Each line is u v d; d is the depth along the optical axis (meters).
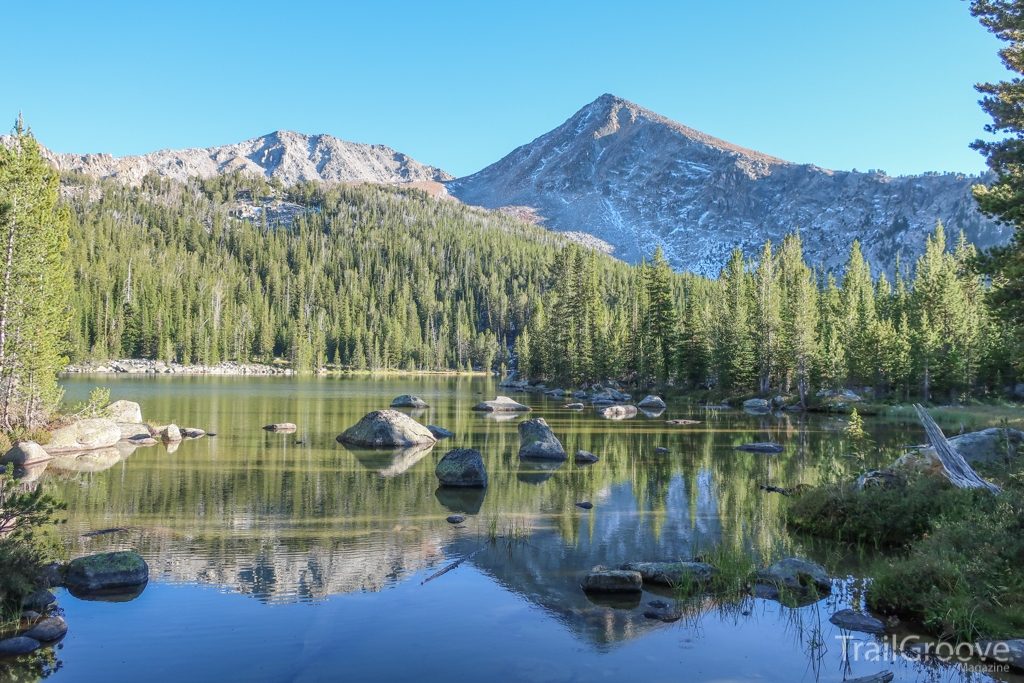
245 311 169.12
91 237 184.75
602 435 41.09
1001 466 18.23
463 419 51.59
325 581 13.05
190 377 122.44
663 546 15.85
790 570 13.40
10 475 24.05
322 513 19.03
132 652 9.66
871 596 12.05
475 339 194.75
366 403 64.81
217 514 18.70
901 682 8.88
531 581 13.23
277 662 9.36
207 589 12.48
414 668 9.19
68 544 15.34
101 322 139.38
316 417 49.16
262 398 69.75
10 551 12.08
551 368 108.94
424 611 11.50
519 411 60.28
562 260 111.25
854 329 82.94
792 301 82.94
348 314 188.25
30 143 31.72
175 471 25.84
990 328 67.50
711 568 13.55
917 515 15.87
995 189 20.86
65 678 8.77
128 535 16.27
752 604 12.02
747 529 17.55
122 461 28.20
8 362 30.92
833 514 17.14
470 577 13.44
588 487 23.59
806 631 10.76
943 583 11.38
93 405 37.16
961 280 79.94
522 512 19.53
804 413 61.53
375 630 10.62
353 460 29.20
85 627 10.59
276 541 15.93
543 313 144.75
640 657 9.67
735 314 83.31
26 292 31.45
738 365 75.75
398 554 15.00
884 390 75.62
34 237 31.61
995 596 10.75
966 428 39.47
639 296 107.00
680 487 23.59
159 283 164.00
